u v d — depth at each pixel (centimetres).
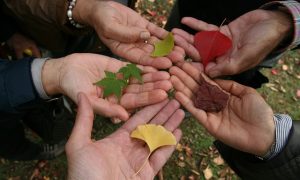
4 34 52
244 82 57
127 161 35
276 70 87
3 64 40
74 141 31
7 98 38
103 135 68
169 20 62
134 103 40
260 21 45
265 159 38
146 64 44
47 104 50
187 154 70
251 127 38
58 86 39
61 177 65
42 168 65
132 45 46
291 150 36
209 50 45
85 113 33
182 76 43
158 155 37
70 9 47
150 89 41
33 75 39
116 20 46
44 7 46
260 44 43
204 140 73
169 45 44
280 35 43
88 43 57
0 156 59
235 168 42
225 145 44
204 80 43
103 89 40
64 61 39
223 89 43
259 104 38
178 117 41
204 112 41
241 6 50
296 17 41
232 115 41
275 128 37
